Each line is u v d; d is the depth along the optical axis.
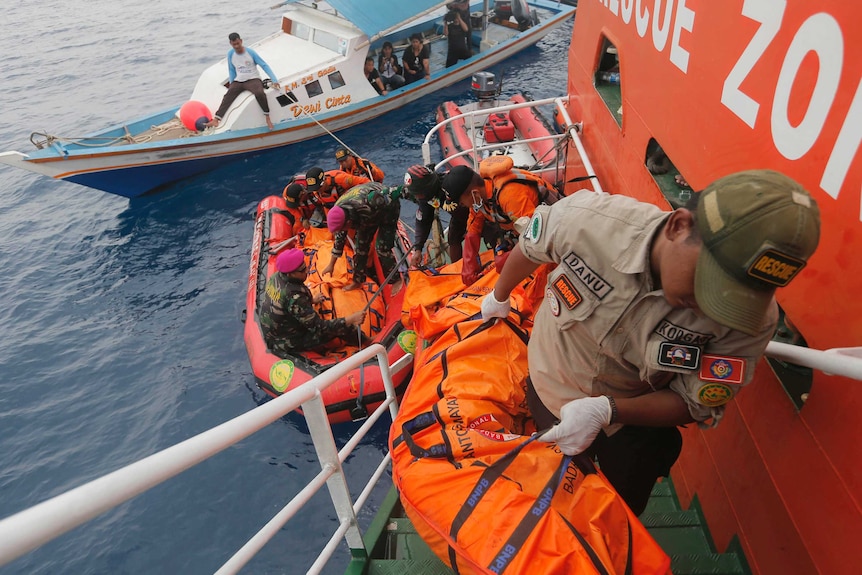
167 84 13.11
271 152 9.85
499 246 3.12
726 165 1.93
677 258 1.08
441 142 9.41
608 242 1.29
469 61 11.92
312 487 1.67
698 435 2.38
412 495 1.75
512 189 2.75
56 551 4.26
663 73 2.52
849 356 1.22
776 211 0.90
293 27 10.82
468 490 1.65
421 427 2.02
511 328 2.36
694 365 1.25
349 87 10.25
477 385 2.13
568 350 1.55
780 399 1.73
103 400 5.64
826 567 1.49
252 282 6.22
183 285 7.20
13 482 4.91
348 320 4.98
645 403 1.39
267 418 1.34
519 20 13.34
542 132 8.55
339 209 4.74
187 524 4.41
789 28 1.56
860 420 1.37
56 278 7.40
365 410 5.00
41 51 15.41
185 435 5.24
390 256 5.32
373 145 9.95
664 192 2.62
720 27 1.96
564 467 1.60
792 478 1.65
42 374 5.96
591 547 1.43
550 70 12.36
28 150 10.51
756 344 1.21
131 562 4.19
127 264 7.62
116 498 0.86
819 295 1.47
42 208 8.89
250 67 9.20
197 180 9.30
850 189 1.34
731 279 0.96
